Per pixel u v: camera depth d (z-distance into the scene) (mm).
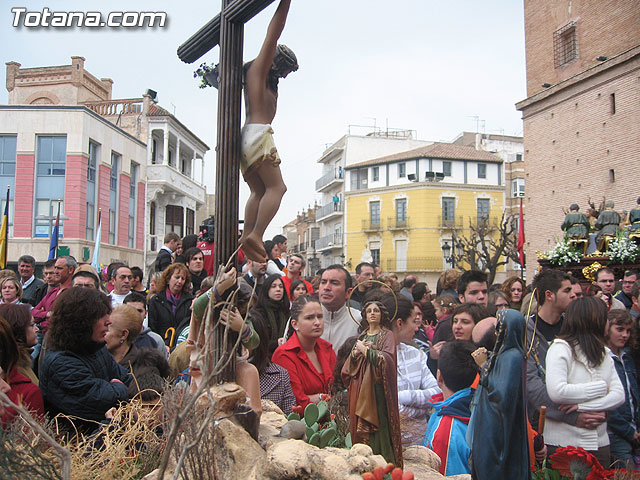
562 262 9875
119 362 3975
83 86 31094
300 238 64938
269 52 2699
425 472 2900
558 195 18734
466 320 4391
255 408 2727
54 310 3361
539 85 19734
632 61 16141
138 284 7062
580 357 3816
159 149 31125
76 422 3189
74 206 23156
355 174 50969
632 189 16094
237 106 2676
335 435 2908
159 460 2535
